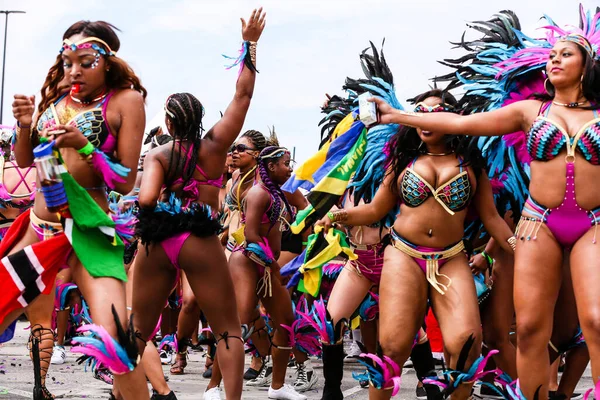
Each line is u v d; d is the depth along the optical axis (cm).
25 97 407
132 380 388
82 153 384
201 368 837
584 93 430
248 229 619
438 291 481
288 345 642
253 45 475
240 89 472
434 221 491
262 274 622
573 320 502
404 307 484
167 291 479
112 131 406
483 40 541
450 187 491
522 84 515
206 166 473
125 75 412
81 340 374
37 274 397
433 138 498
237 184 686
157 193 462
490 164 531
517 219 558
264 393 695
